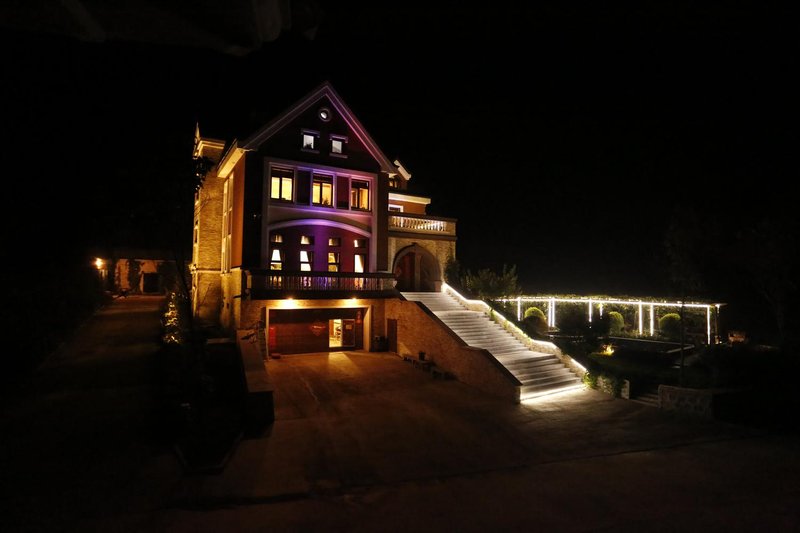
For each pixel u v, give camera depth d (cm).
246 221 2248
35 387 1648
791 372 1680
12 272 1179
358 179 2575
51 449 1187
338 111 2544
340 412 1582
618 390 1836
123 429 1327
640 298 3247
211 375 1889
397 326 2453
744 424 1509
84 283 2780
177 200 1426
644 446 1325
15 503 928
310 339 2416
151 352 2130
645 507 955
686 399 1627
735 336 2858
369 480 1085
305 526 870
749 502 980
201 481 1052
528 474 1129
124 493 984
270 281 2183
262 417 1450
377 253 2605
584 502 978
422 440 1352
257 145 2288
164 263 4259
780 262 2848
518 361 2030
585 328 2416
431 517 911
